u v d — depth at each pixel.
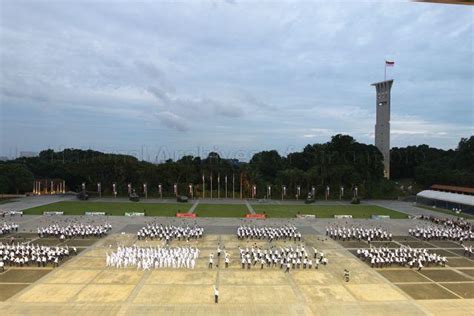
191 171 180.50
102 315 44.88
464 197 136.25
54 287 53.75
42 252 68.38
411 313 47.19
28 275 58.75
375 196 174.62
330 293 53.28
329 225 104.12
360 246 80.69
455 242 86.25
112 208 129.88
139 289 53.44
